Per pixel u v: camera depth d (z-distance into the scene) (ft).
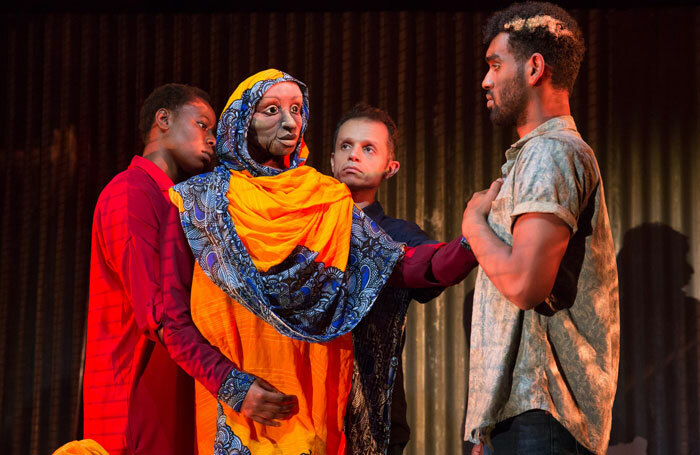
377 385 7.48
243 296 6.69
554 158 6.12
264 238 6.84
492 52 6.78
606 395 6.29
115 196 8.39
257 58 14.52
